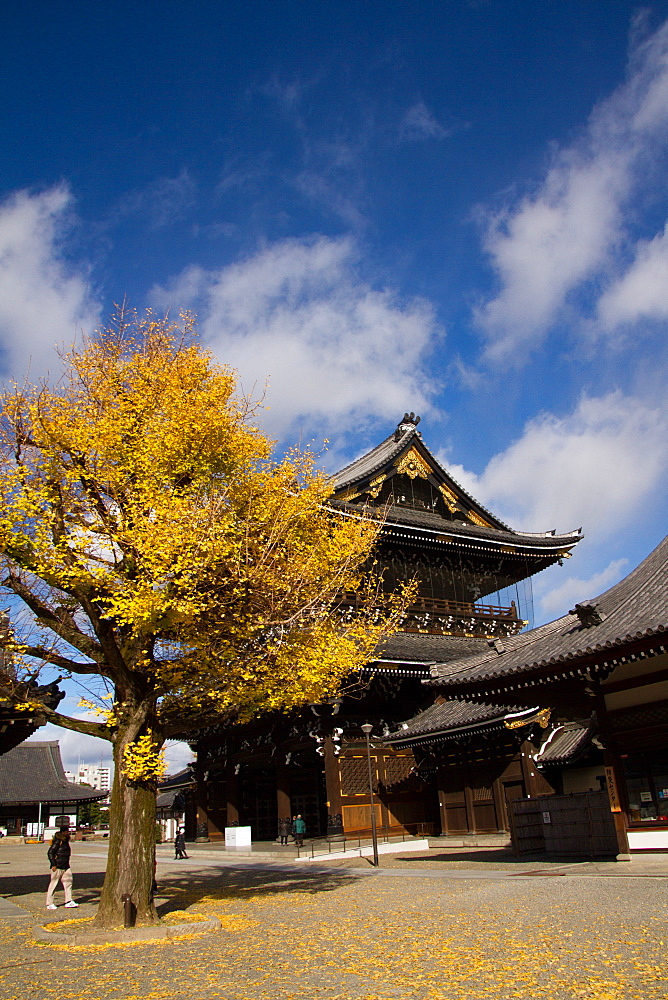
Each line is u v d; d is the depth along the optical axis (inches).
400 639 1594.5
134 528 600.4
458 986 365.7
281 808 1515.7
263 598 638.5
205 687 660.7
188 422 642.2
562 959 401.7
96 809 3673.7
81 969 457.7
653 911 508.4
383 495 1849.2
